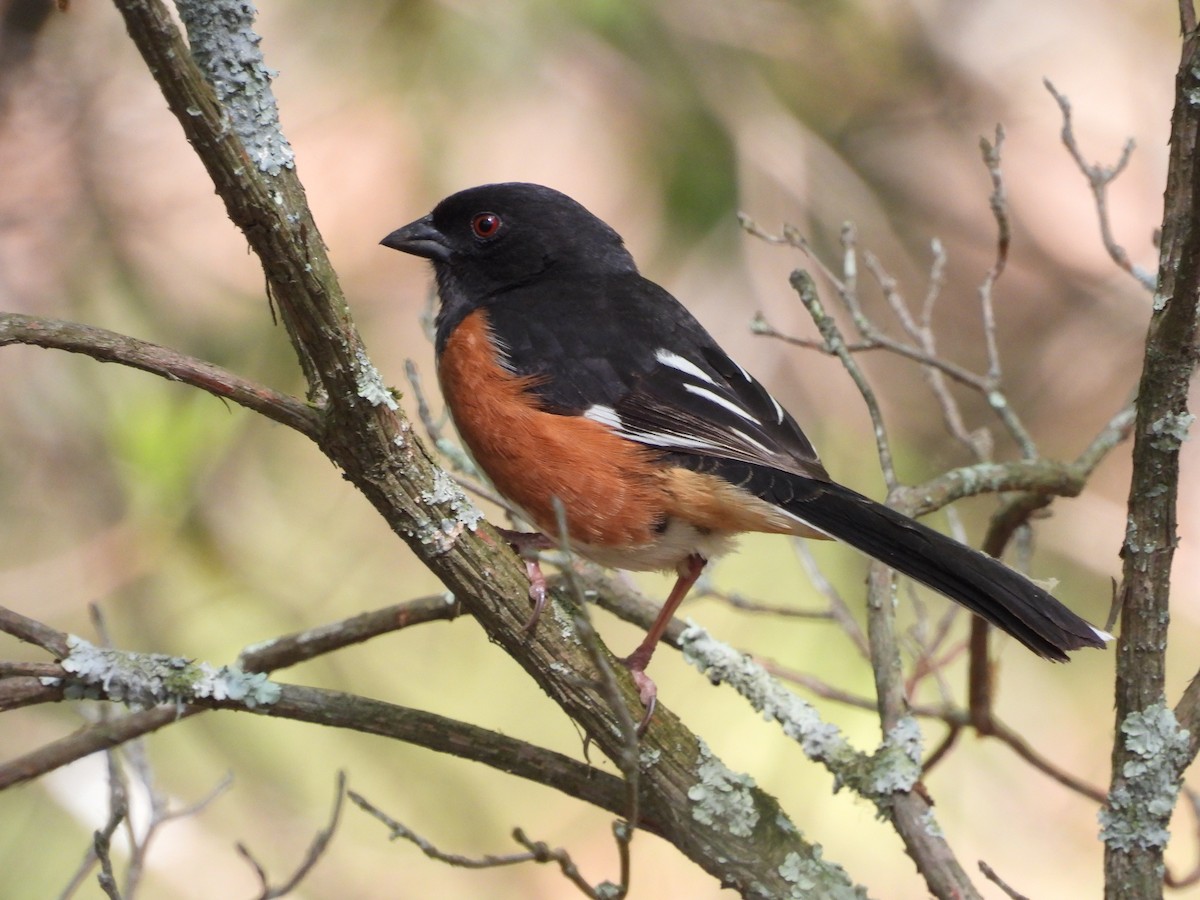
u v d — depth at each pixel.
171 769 10.59
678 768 5.67
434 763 11.12
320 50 11.59
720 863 5.66
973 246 13.51
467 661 11.46
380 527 11.38
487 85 11.51
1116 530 11.72
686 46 11.87
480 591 5.46
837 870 5.66
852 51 13.09
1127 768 5.27
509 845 11.11
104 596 10.49
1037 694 11.17
